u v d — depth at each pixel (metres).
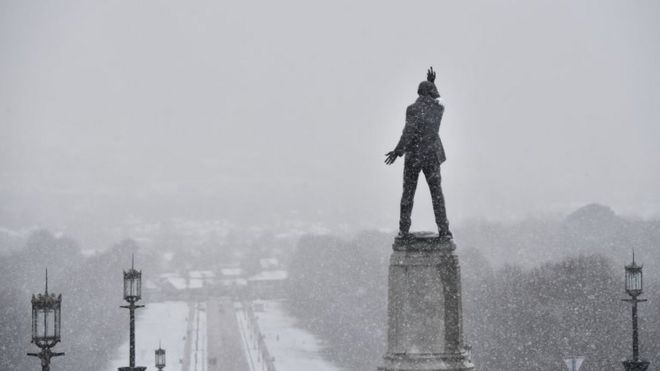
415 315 60.41
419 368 59.84
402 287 60.59
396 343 60.66
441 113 61.75
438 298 60.41
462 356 60.31
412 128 61.25
